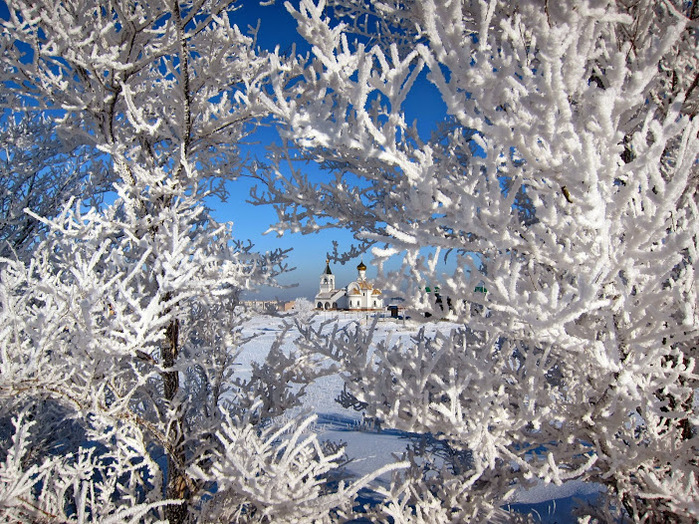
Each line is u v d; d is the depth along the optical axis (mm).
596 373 2184
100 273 2930
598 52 1494
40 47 2682
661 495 1893
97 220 2596
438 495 3023
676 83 2494
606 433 2199
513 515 3734
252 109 3174
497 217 1383
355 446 8727
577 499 3230
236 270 3080
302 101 2516
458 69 1150
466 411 2330
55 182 5570
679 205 2357
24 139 5121
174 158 3336
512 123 1257
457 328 3934
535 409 2451
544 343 2375
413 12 1742
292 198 2645
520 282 2109
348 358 2705
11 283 2207
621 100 1215
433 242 1527
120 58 2891
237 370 15359
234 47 3457
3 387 1846
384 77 1279
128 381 3244
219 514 2883
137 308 2148
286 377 3842
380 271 1906
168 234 2545
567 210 1434
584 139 1173
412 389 2324
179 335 3707
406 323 2557
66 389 2145
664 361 2422
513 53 1313
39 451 4168
